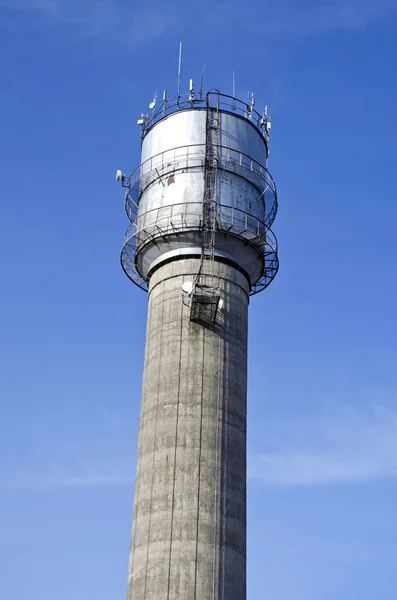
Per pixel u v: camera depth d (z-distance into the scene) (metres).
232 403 37.66
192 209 40.25
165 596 33.44
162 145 42.59
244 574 35.34
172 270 39.97
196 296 38.06
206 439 36.31
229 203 40.72
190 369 37.59
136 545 35.31
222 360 38.12
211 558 34.22
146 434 37.25
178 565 33.91
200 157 41.53
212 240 39.59
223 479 35.91
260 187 42.66
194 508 34.94
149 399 37.91
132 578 34.81
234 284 40.06
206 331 38.47
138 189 43.34
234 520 35.50
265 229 41.94
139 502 36.12
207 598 33.50
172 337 38.44
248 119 43.88
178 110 43.25
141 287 43.62
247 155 42.62
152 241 40.50
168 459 35.97
